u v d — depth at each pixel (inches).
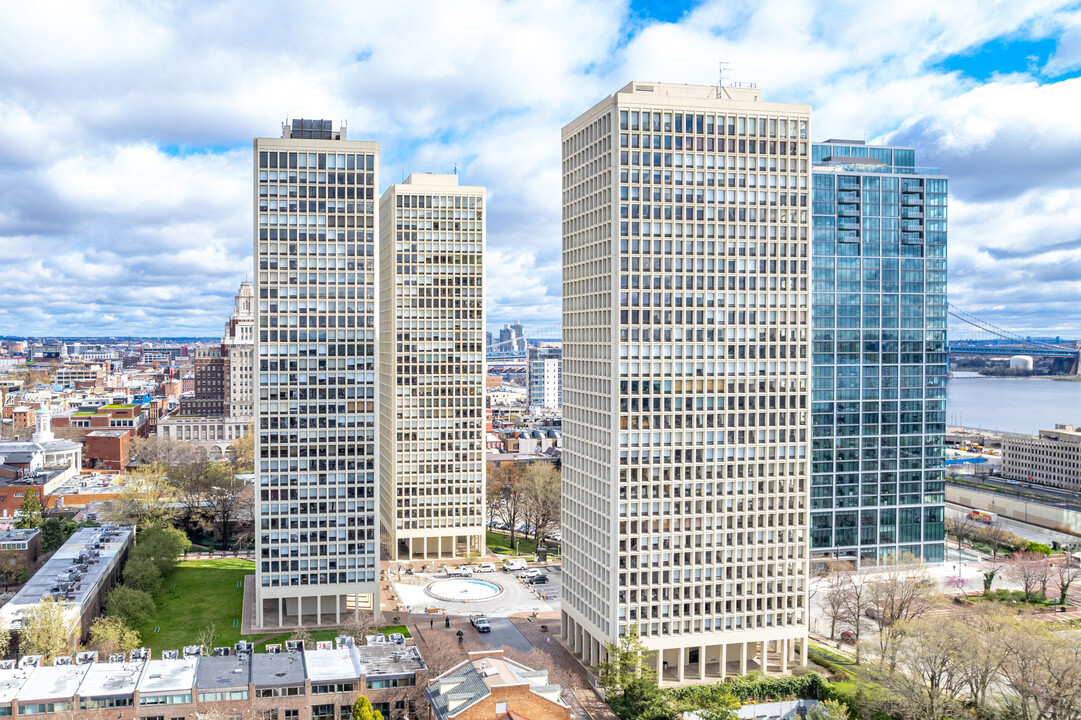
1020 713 5782.5
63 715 5344.5
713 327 6801.2
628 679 5994.1
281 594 7810.0
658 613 6643.7
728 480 6811.0
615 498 6565.0
